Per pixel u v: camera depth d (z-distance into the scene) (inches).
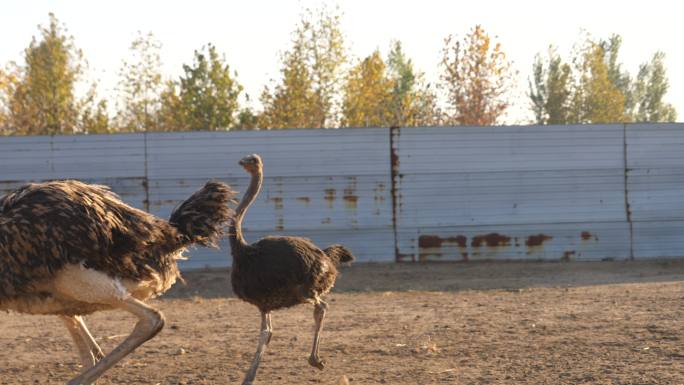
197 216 286.7
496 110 1752.0
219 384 323.6
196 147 838.5
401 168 852.0
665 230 870.4
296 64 1675.7
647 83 2952.8
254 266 325.4
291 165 844.0
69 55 1766.7
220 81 1696.6
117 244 266.1
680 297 543.8
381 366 345.4
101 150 832.3
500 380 311.4
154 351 394.6
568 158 864.3
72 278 258.8
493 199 858.8
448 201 856.3
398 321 471.5
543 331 416.8
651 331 404.5
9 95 1768.0
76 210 260.1
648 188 871.1
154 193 835.4
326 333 435.8
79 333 287.6
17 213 258.1
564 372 320.2
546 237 861.2
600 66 2352.4
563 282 699.4
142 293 277.3
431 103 1791.3
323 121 1683.1
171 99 1736.0
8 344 424.2
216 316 517.3
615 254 865.5
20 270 257.1
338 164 847.7
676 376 305.7
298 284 328.2
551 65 2406.5
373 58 1758.1
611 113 2343.8
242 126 1707.7
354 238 848.9
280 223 843.4
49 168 828.0
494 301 559.5
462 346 382.9
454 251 855.1
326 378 327.3
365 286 700.7
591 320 448.8
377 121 1724.9
